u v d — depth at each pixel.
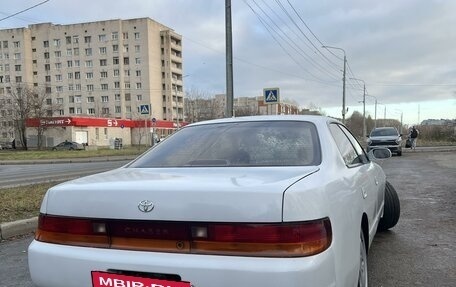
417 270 4.50
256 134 3.46
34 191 9.93
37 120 63.78
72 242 2.60
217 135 3.58
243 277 2.19
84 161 28.39
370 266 4.62
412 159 20.77
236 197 2.29
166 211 2.38
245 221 2.25
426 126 44.62
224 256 2.26
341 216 2.60
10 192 9.77
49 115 73.00
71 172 18.05
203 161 3.24
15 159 30.83
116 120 74.19
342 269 2.51
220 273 2.22
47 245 2.68
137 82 104.88
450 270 4.49
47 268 2.63
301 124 3.52
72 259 2.55
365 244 3.57
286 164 3.02
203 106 88.50
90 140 68.38
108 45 105.69
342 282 2.49
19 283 4.32
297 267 2.17
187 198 2.36
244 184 2.42
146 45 103.94
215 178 2.63
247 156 3.19
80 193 2.64
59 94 109.31
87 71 107.38
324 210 2.39
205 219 2.31
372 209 4.06
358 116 96.88
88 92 107.50
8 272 4.67
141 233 2.43
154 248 2.39
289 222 2.23
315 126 3.47
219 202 2.31
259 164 3.07
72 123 64.44
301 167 2.92
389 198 5.89
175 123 86.94
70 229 2.61
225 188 2.35
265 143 3.31
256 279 2.18
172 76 111.81
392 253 5.09
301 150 3.17
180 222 2.35
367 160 4.70
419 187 10.59
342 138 3.87
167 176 2.81
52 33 109.25
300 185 2.42
